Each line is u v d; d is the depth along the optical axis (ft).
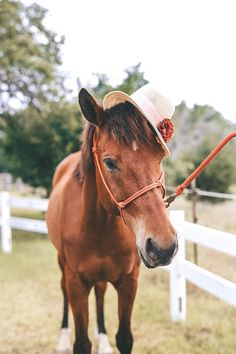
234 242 9.59
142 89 7.32
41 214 45.75
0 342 12.37
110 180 6.78
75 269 8.78
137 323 13.46
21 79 44.16
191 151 32.96
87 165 7.92
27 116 40.24
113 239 8.20
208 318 13.83
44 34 45.03
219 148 7.45
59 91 44.52
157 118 6.81
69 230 8.65
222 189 31.14
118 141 6.50
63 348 11.55
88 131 7.82
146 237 6.18
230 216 28.86
